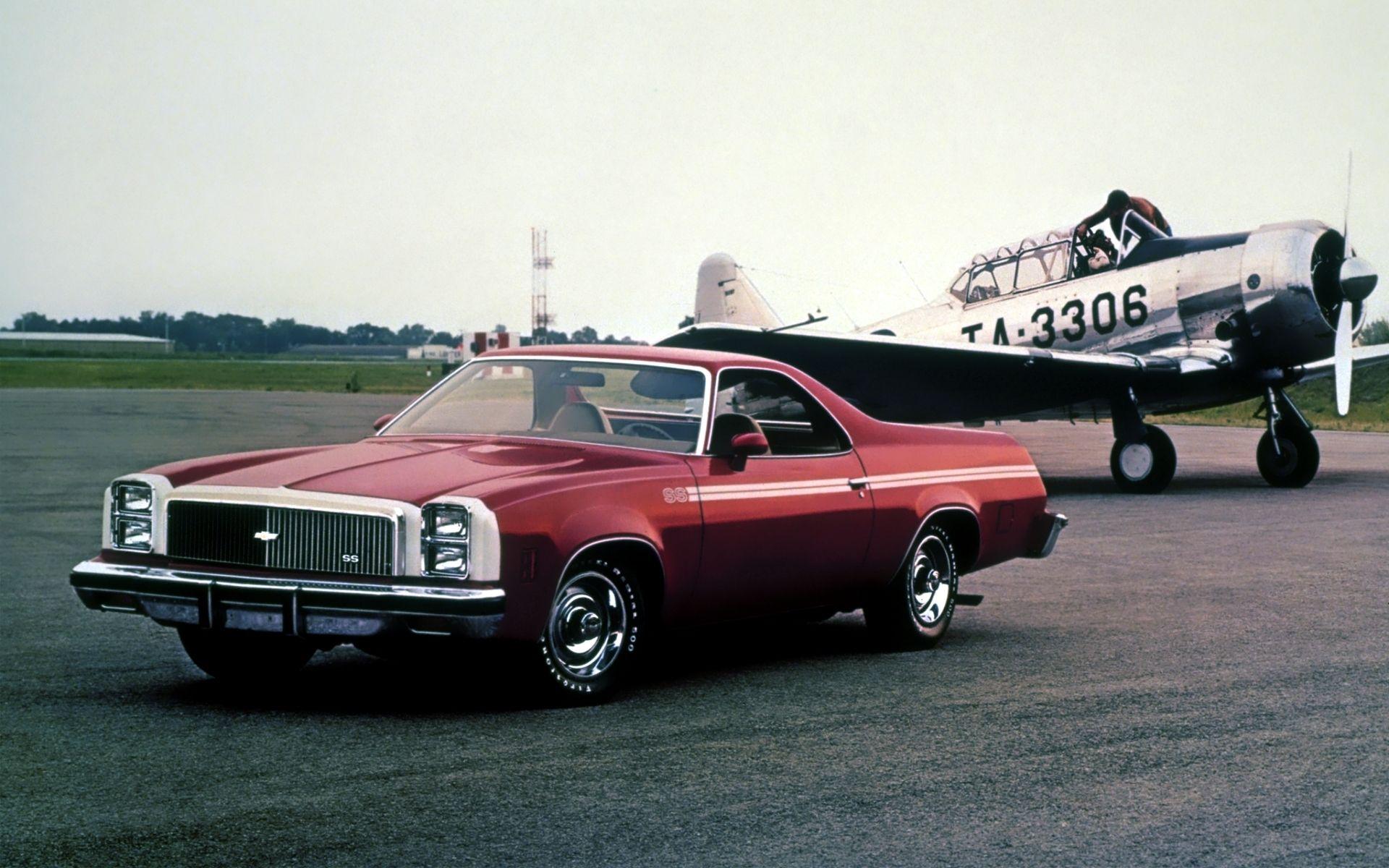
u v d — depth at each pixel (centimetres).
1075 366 1714
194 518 560
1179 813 439
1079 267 1933
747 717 566
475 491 538
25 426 2839
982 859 394
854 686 630
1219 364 1756
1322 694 618
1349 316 1728
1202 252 1809
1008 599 897
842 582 681
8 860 376
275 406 4062
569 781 465
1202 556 1113
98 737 512
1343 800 456
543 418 665
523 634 540
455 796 445
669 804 442
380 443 645
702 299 2770
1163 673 664
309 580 534
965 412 1936
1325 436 2911
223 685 612
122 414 3409
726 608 632
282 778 461
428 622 520
